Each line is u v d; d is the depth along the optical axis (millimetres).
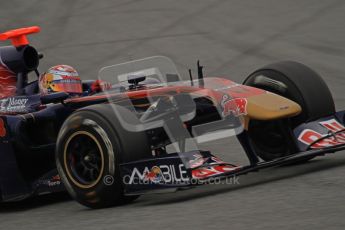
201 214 19469
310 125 24562
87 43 55844
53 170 24234
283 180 23031
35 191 24344
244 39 54188
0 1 67312
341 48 50219
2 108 26609
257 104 23422
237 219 18406
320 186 21312
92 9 64062
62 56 53375
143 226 18859
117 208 21969
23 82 27219
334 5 60156
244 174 23125
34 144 25500
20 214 23578
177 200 22000
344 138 24312
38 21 61688
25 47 27000
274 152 25562
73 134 22359
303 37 53406
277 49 51344
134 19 60688
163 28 58062
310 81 24984
